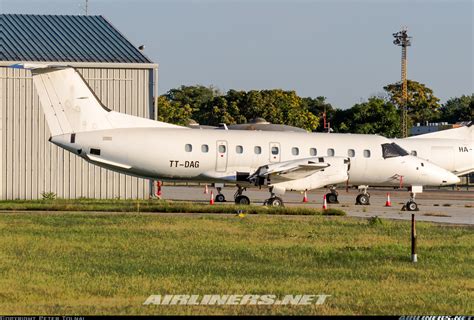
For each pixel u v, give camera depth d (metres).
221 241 72.94
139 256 63.50
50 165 132.38
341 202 139.38
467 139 133.88
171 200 138.25
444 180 127.94
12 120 130.75
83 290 49.84
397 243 73.50
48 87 110.69
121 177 135.12
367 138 126.56
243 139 119.50
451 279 55.62
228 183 120.38
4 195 130.50
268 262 61.53
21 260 60.59
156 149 114.81
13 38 139.00
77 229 80.00
